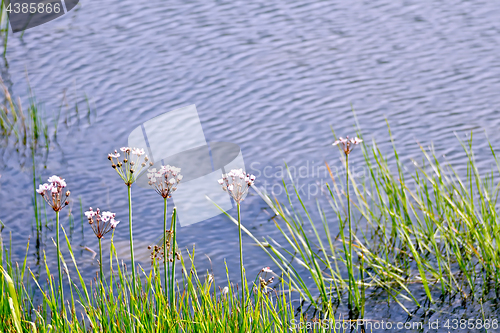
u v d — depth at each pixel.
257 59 13.86
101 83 12.98
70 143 10.98
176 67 13.56
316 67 13.46
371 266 7.64
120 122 11.52
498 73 12.85
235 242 8.23
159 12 16.39
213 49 14.38
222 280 7.37
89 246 8.27
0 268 4.86
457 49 14.09
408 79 12.80
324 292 6.81
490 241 7.08
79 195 9.52
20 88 12.84
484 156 9.77
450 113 11.34
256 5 16.84
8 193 9.68
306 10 16.48
